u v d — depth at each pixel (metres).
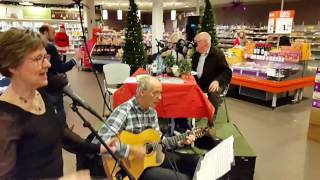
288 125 4.45
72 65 3.03
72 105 1.33
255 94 6.11
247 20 17.66
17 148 0.90
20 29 0.93
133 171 1.88
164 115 2.99
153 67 3.54
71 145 1.26
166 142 2.19
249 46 6.63
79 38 14.54
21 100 0.92
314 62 7.34
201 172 1.40
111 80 4.62
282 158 3.27
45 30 3.41
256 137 3.91
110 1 15.00
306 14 14.71
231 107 5.45
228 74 3.88
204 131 2.58
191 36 6.65
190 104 2.99
